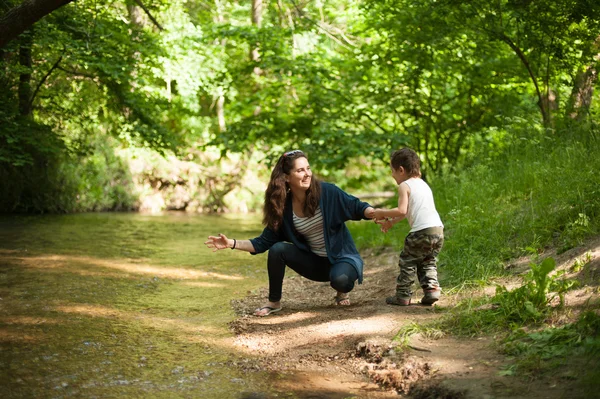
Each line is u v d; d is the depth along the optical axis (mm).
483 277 5094
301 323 4781
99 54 13273
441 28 10625
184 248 10164
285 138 13805
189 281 6988
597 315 3637
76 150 15430
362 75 12812
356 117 13305
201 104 27547
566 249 5070
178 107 19672
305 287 6672
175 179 21828
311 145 12680
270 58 13070
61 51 12969
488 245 5805
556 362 3283
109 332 4598
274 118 13547
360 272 5168
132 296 5992
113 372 3680
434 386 3285
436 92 12812
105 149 19766
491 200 6953
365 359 3869
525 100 11883
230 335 4613
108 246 9945
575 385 3016
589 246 4871
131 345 4277
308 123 13375
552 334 3590
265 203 5195
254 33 13391
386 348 3859
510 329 3869
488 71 11234
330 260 5141
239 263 8547
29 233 11398
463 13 9633
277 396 3340
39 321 4840
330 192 5113
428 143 13148
